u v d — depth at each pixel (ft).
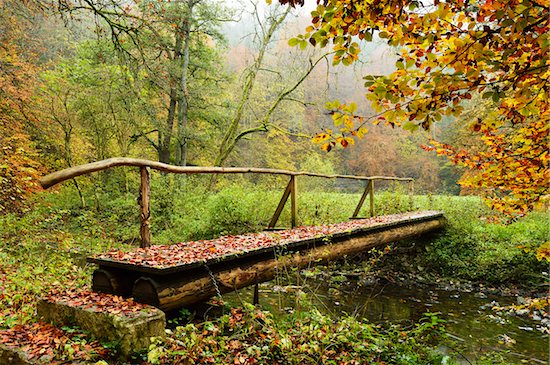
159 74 29.94
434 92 6.51
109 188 40.01
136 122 45.50
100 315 8.30
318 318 11.16
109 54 37.68
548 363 13.84
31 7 29.60
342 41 6.73
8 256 16.89
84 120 45.44
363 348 10.17
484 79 6.46
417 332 12.41
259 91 64.95
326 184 65.82
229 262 11.98
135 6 26.84
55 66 44.04
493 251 26.86
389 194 34.50
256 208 27.12
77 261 18.71
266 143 74.74
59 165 42.42
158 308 9.48
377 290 23.84
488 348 15.15
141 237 12.55
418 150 94.73
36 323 9.07
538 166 9.06
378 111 7.18
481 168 10.03
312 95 85.87
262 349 9.04
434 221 29.25
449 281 26.35
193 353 8.20
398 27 6.66
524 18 5.46
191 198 30.63
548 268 24.21
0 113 31.04
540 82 6.31
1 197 23.13
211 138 52.29
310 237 15.66
